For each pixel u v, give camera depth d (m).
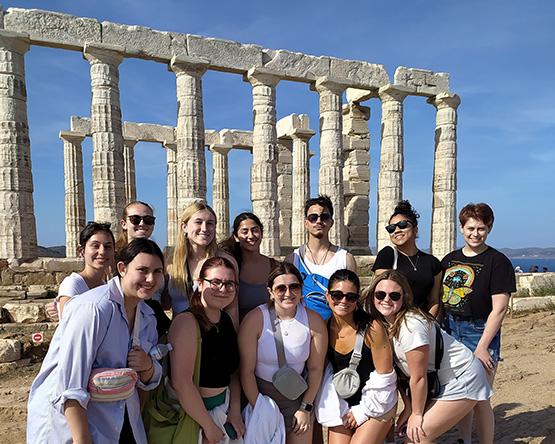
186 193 19.34
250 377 4.79
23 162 17.06
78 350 3.84
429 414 4.96
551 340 13.29
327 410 4.93
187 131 19.27
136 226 6.07
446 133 23.80
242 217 6.02
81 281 5.27
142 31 18.55
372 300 5.03
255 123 20.94
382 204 22.95
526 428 6.90
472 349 5.79
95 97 17.92
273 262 6.16
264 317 4.87
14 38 16.69
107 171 17.92
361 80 22.33
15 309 12.27
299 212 27.08
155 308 5.02
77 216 25.34
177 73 19.36
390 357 4.92
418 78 23.28
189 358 4.39
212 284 4.47
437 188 24.03
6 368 10.86
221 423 4.57
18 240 16.73
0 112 16.69
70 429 3.78
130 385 4.00
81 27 17.59
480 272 5.71
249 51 20.38
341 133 22.00
